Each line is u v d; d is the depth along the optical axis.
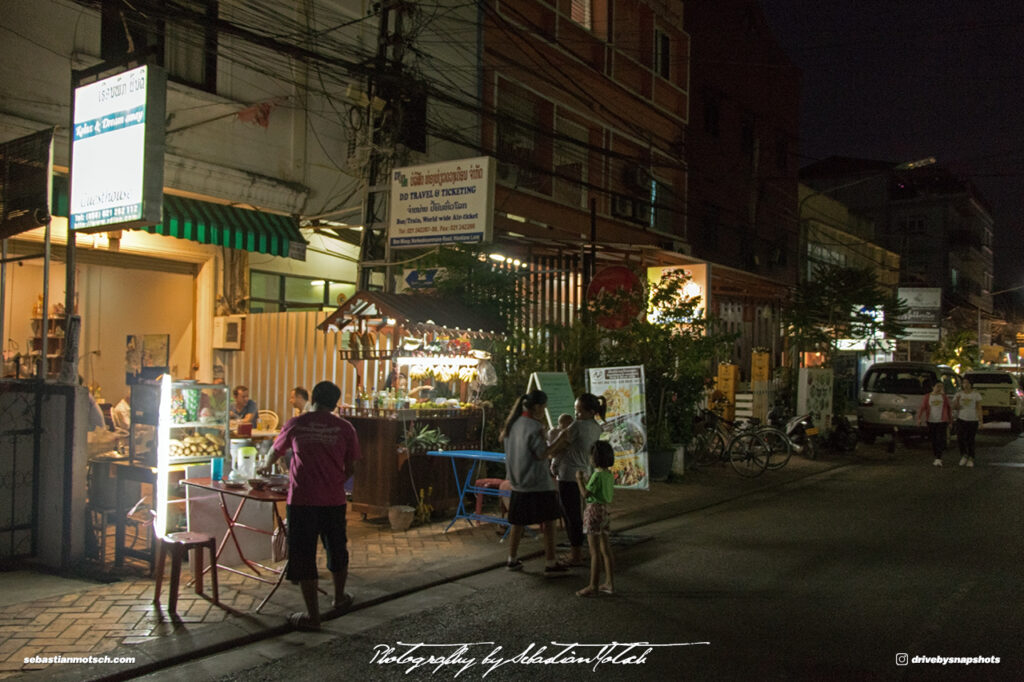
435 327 9.84
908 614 6.28
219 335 12.98
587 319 13.77
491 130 17.61
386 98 12.41
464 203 10.90
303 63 13.60
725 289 20.89
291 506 5.98
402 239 11.37
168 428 7.03
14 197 7.93
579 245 15.16
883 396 19.36
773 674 5.06
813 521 10.34
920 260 57.06
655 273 16.78
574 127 20.48
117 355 12.60
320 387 6.20
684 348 13.75
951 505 11.54
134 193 7.02
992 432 25.77
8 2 10.23
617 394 11.55
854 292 21.86
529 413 7.76
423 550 8.38
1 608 6.16
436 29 16.05
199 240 11.70
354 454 6.26
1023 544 8.85
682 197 24.70
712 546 8.86
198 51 12.29
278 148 13.38
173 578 6.00
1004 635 5.77
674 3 24.34
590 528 6.93
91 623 5.86
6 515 7.33
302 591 5.97
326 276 15.23
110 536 8.55
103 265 12.29
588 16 21.16
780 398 19.78
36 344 10.64
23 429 7.43
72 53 10.84
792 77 31.58
